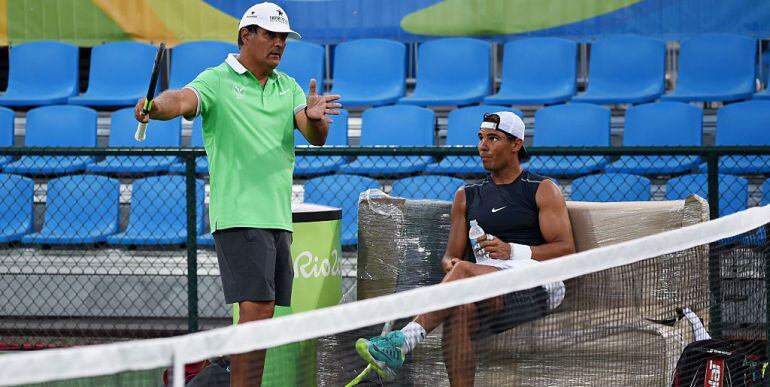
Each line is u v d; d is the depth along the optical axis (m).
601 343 8.91
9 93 21.14
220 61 20.45
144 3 20.72
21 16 20.84
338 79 20.97
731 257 10.21
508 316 8.32
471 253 11.27
